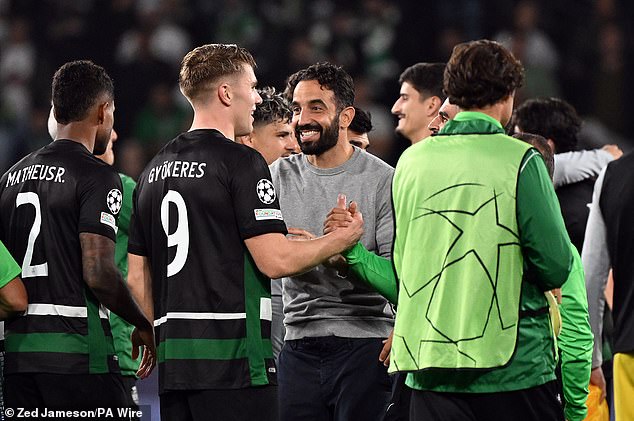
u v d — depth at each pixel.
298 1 47.78
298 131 16.55
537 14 48.47
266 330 14.65
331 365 16.67
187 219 14.47
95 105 16.02
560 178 19.78
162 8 48.34
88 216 15.33
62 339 15.44
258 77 46.25
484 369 13.14
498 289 13.25
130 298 15.29
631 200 14.36
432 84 20.00
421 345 13.58
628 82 48.19
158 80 46.53
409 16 47.62
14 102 48.22
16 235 15.73
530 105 20.97
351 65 46.50
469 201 13.44
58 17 49.41
